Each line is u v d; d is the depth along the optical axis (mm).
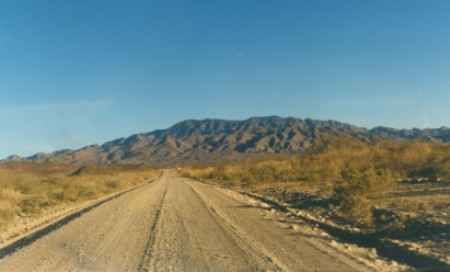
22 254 15242
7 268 13164
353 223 23031
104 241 17531
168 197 39500
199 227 20891
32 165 126688
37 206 32094
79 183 48938
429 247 16453
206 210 28359
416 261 15039
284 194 41000
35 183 47344
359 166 50031
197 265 13203
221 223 22266
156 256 14539
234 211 27859
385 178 31359
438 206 23844
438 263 14180
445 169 40438
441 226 18938
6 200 30531
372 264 13531
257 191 48656
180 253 14953
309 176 52938
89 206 35000
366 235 19656
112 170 128250
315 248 15852
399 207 24562
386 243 17719
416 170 44312
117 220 23953
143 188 56656
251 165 94625
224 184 68250
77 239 18156
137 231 19922
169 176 115750
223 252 15070
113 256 14641
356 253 15477
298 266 12977
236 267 12898
